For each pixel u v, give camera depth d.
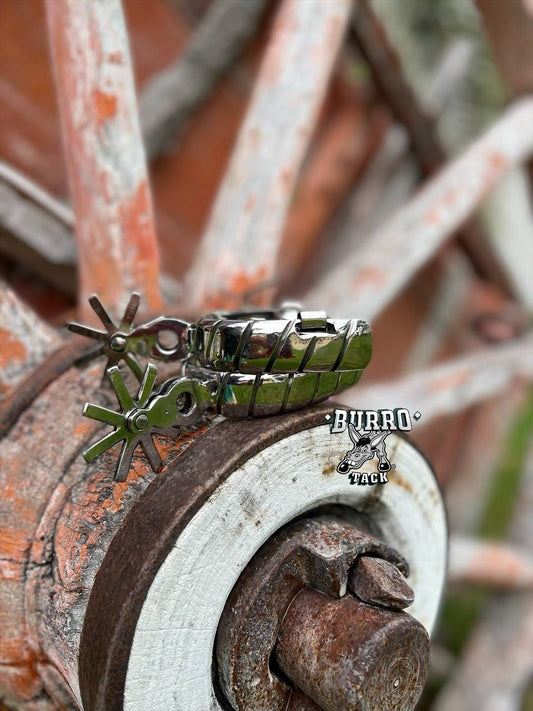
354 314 1.20
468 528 2.39
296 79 1.00
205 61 1.78
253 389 0.72
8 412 0.81
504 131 1.34
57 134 1.65
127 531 0.71
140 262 0.90
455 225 1.30
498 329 2.02
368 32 1.59
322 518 0.75
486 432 2.28
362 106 2.15
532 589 1.78
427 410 1.52
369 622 0.71
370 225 2.27
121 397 0.72
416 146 1.99
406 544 0.79
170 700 0.71
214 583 0.71
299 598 0.73
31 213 1.16
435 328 2.65
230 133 1.95
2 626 0.78
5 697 0.82
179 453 0.75
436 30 2.32
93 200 0.89
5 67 1.55
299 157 1.00
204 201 1.95
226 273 0.96
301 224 2.12
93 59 0.88
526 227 2.05
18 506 0.78
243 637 0.72
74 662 0.74
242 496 0.71
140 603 0.69
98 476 0.77
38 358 0.86
